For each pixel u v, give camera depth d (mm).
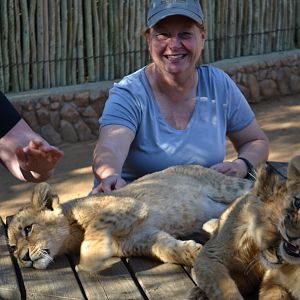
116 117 3398
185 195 3115
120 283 2541
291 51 8797
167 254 2652
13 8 7188
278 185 2410
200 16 3361
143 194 3014
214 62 8234
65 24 7406
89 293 2469
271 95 8500
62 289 2502
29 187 6199
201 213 3154
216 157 3533
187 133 3443
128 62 7809
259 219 2381
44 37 7367
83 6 7488
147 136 3447
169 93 3426
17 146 2297
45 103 7215
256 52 8664
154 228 2836
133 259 2734
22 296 2521
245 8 8445
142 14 7711
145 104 3418
